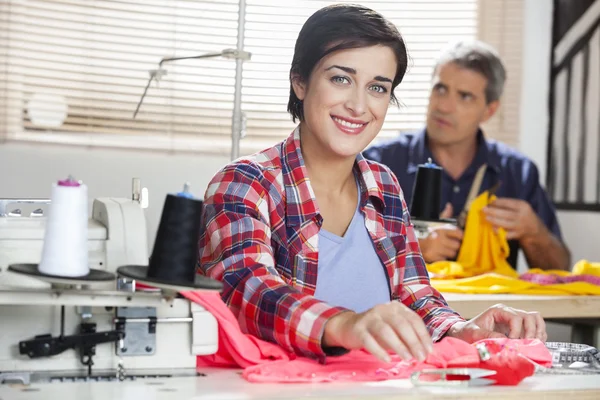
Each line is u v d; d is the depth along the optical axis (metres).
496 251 4.38
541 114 5.97
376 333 1.92
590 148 5.61
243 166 2.44
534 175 5.07
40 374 2.00
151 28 5.74
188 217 1.89
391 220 2.60
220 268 2.28
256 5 5.86
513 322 2.33
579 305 3.67
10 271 1.91
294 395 1.81
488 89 4.83
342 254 2.50
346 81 2.43
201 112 5.77
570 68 5.78
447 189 4.88
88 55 5.64
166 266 1.89
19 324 2.03
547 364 2.22
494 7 6.00
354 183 2.59
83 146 5.50
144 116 5.69
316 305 2.10
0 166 5.34
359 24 2.42
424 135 4.94
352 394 1.83
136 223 2.17
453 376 1.96
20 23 5.52
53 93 5.57
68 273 1.86
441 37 6.05
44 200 2.34
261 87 5.86
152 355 2.07
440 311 2.52
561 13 5.87
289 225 2.43
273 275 2.25
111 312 2.08
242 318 2.21
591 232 5.60
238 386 1.90
